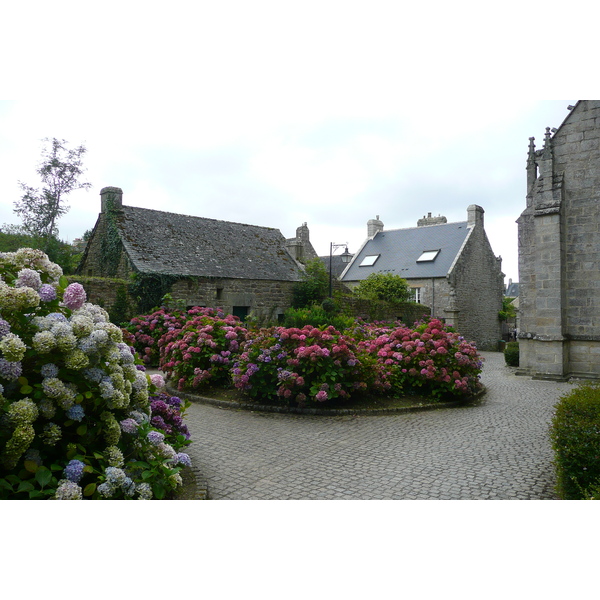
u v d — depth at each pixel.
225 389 8.85
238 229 19.92
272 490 4.45
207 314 12.52
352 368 7.82
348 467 5.16
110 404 3.31
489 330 29.28
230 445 5.93
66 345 3.09
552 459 5.47
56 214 22.62
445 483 4.70
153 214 17.31
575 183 12.31
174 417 4.74
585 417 4.13
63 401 3.04
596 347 12.16
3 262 3.58
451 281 25.72
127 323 12.77
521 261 13.64
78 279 13.28
